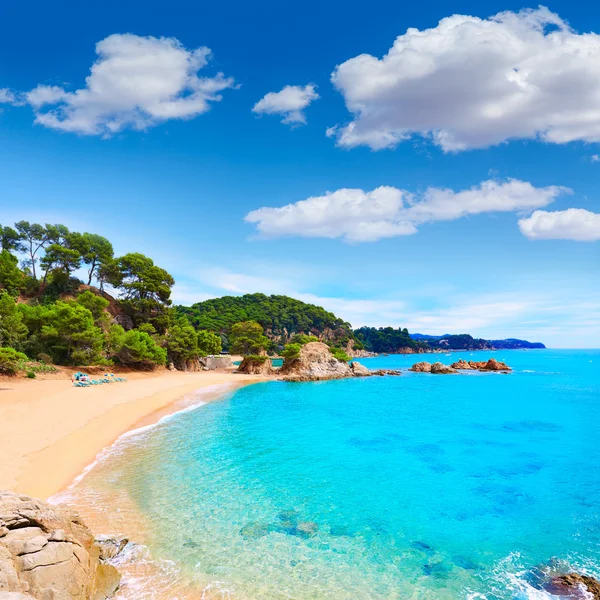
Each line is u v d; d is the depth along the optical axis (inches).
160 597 486.3
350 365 4281.5
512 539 655.1
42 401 1542.8
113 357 2871.6
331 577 541.3
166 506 749.3
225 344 6151.6
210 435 1320.1
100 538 596.4
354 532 671.8
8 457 910.4
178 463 1007.6
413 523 708.7
